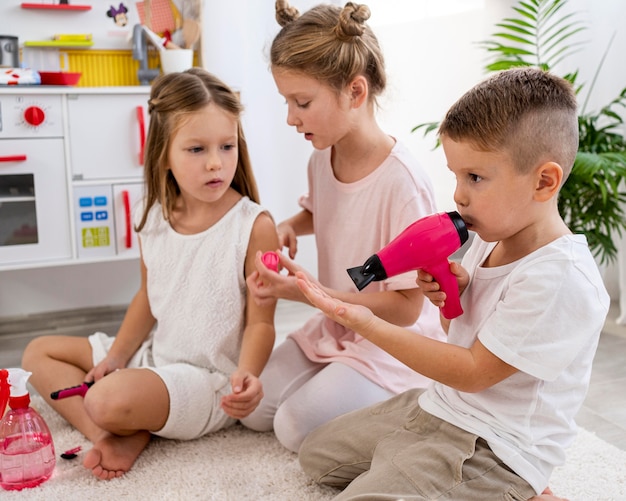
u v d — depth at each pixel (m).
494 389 0.98
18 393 1.20
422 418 1.05
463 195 0.94
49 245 2.02
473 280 1.02
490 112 0.89
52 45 2.11
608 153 1.93
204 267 1.38
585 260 0.93
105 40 2.20
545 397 0.95
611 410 1.52
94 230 2.05
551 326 0.90
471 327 1.02
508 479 0.96
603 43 2.27
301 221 1.56
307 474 1.20
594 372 1.73
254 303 1.37
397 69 2.42
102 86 2.12
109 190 2.04
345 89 1.24
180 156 1.31
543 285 0.91
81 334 2.10
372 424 1.12
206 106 1.29
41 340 1.48
